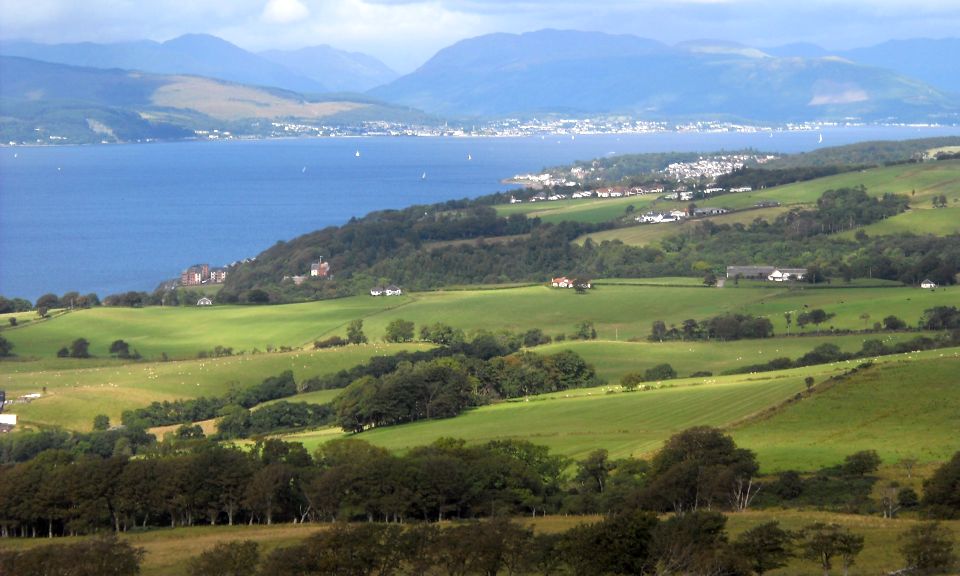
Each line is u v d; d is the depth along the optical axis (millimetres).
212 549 83375
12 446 144000
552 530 86500
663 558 71250
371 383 160125
